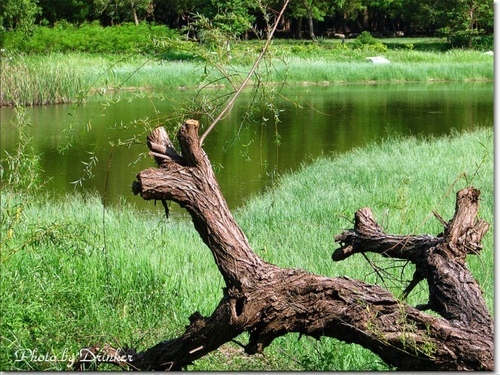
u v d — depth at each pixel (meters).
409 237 4.71
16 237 6.44
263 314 4.19
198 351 4.46
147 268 6.63
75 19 52.34
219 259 4.28
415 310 4.05
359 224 4.87
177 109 5.15
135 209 11.20
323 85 32.94
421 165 12.55
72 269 6.27
